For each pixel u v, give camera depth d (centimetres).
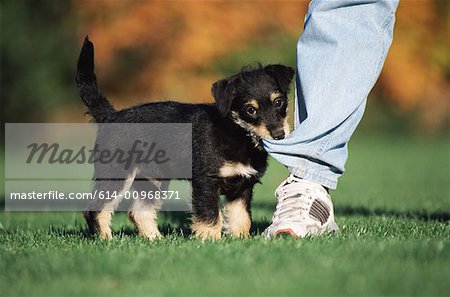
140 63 2875
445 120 3672
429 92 3391
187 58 2741
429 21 3222
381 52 842
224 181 909
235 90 927
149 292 570
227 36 2770
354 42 838
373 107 3778
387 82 3203
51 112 3584
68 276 625
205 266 644
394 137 3791
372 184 2000
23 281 614
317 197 841
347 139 846
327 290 555
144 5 2728
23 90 3569
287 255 673
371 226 941
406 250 682
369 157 2966
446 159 2828
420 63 3241
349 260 647
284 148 839
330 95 833
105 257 687
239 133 908
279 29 2928
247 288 572
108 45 2736
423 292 542
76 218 1250
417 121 3750
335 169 852
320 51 847
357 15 846
